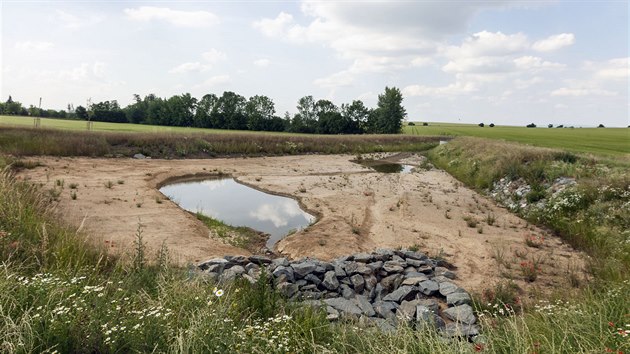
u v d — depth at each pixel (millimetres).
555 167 14859
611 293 5191
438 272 7824
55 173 16188
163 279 5043
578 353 3395
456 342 3867
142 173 18094
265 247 9930
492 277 7812
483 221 12211
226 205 14211
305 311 5184
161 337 3469
